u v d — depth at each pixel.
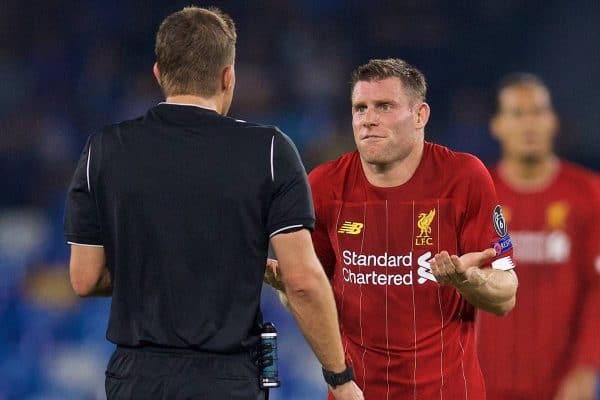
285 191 11.59
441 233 13.82
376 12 52.53
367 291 14.03
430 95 51.66
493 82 52.03
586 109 51.69
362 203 14.05
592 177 20.09
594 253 19.78
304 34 51.75
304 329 11.77
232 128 11.77
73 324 30.28
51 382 29.48
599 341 19.72
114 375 11.87
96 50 50.50
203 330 11.54
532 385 19.81
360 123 13.66
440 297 13.84
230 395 11.54
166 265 11.65
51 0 50.81
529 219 20.02
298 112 48.81
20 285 32.72
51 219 40.56
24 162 45.34
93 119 48.31
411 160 13.88
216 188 11.55
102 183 11.90
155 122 11.91
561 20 52.41
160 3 51.56
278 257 11.66
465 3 52.75
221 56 11.95
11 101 48.28
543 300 19.81
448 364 13.94
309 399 27.67
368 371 14.10
